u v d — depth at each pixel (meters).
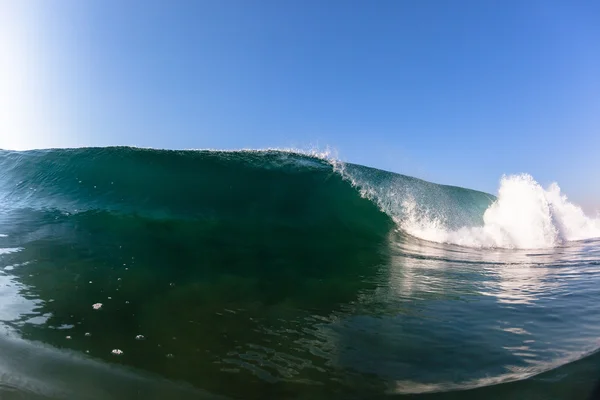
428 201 11.78
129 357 3.28
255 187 10.17
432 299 5.02
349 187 10.92
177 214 8.80
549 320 4.30
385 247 8.51
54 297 4.48
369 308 4.62
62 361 3.17
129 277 5.26
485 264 7.50
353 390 2.90
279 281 5.52
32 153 11.40
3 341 3.44
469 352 3.52
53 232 7.27
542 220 11.07
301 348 3.55
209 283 5.23
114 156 10.71
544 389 2.87
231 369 3.15
